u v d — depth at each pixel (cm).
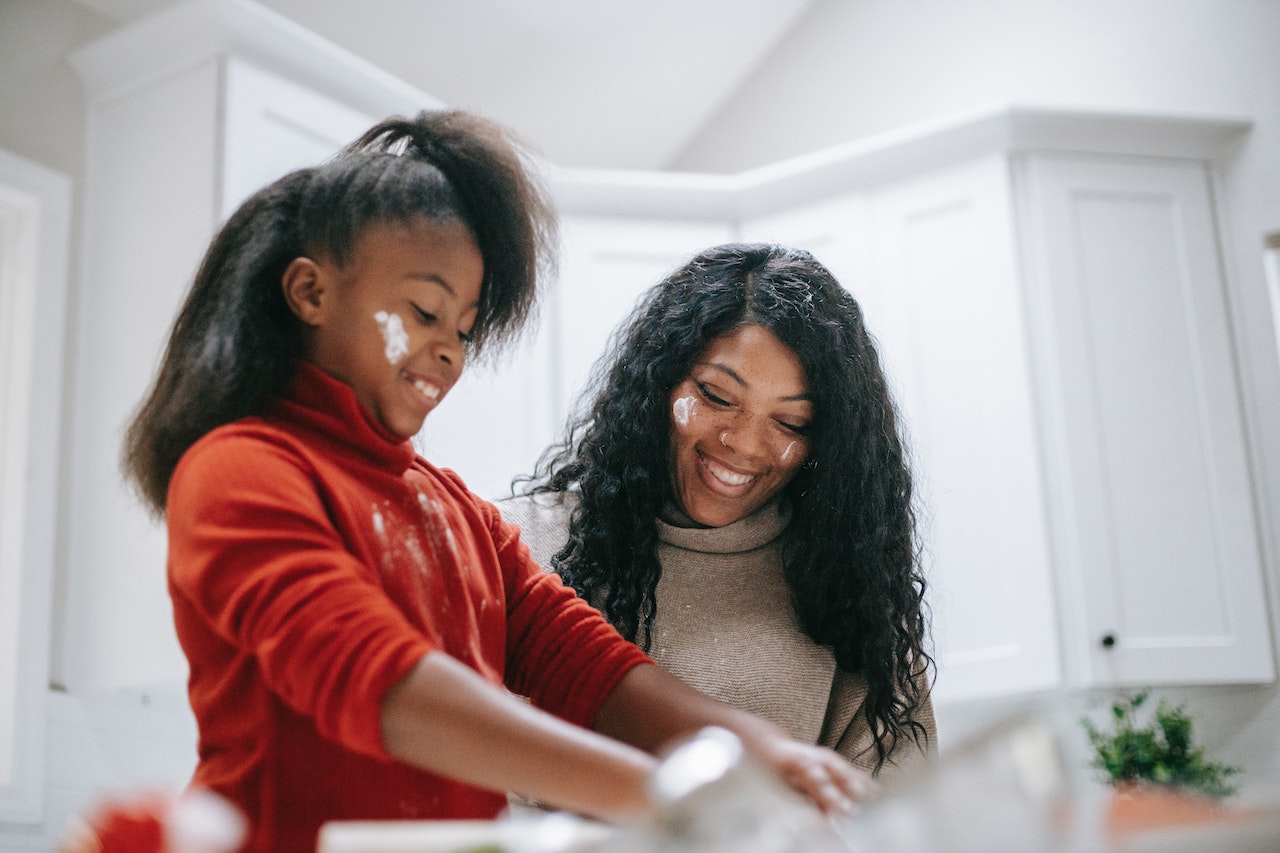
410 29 277
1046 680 250
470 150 103
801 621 135
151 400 95
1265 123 280
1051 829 59
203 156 225
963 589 260
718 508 135
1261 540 267
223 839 64
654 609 132
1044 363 265
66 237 237
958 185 275
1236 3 287
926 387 270
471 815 89
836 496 134
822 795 89
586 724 102
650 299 143
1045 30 304
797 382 132
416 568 92
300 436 91
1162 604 258
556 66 305
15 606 220
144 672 216
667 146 345
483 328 107
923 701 138
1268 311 274
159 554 218
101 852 62
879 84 322
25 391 228
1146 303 272
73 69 245
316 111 239
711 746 60
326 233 93
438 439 250
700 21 313
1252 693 264
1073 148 276
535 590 107
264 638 78
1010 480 260
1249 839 61
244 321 91
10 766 213
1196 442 266
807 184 287
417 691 76
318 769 82
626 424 135
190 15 226
